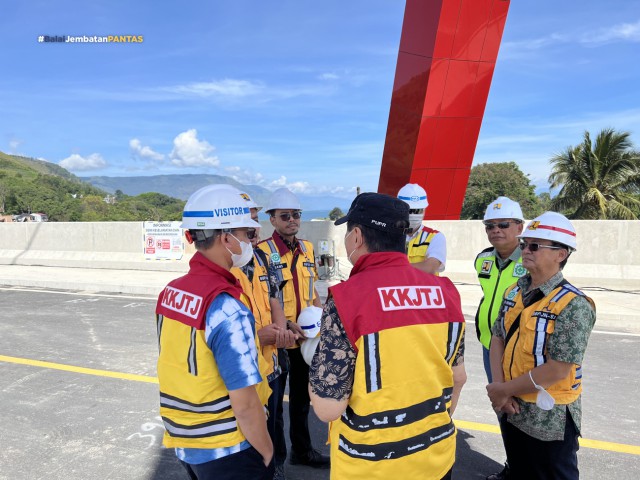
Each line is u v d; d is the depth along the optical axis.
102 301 8.59
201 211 1.75
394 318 1.47
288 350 3.05
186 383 1.68
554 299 2.08
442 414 1.57
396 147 10.00
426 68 9.28
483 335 3.15
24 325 6.88
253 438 1.71
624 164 24.34
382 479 1.49
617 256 9.15
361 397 1.46
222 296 1.68
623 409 4.01
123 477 3.03
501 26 9.16
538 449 2.14
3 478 3.01
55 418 3.87
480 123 9.80
